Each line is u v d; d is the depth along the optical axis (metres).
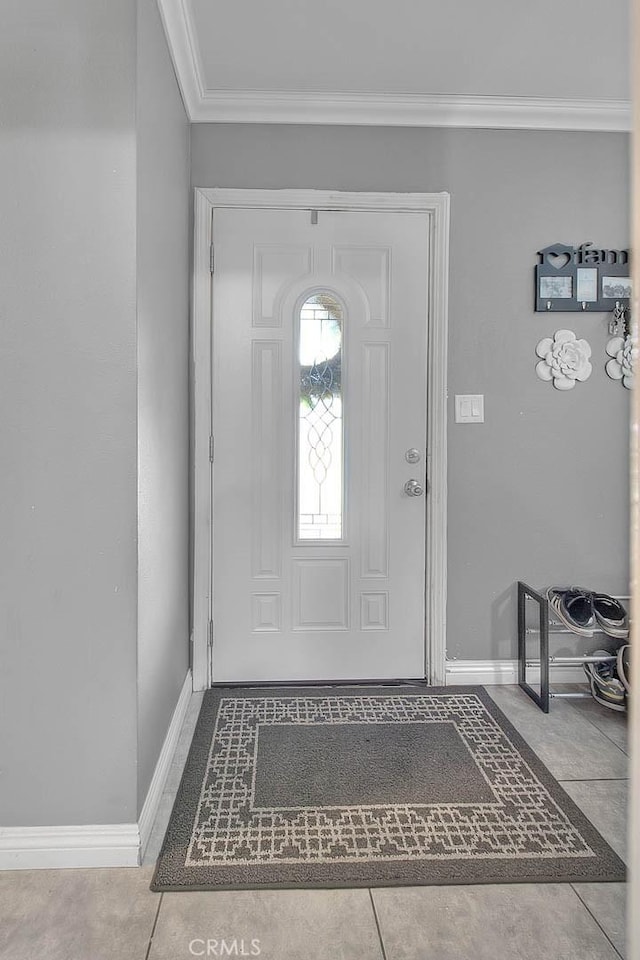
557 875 1.75
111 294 1.76
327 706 2.77
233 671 2.98
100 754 1.79
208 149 2.88
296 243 2.93
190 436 2.92
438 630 3.00
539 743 2.47
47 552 1.77
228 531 2.95
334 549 2.99
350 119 2.89
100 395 1.77
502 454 3.00
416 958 1.49
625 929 1.57
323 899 1.67
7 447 1.76
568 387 3.00
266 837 1.89
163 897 1.67
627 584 3.06
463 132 2.94
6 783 1.79
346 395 2.96
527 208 2.96
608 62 2.59
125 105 1.74
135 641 1.79
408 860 1.80
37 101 1.73
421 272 2.96
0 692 1.78
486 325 2.97
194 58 2.52
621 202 2.99
